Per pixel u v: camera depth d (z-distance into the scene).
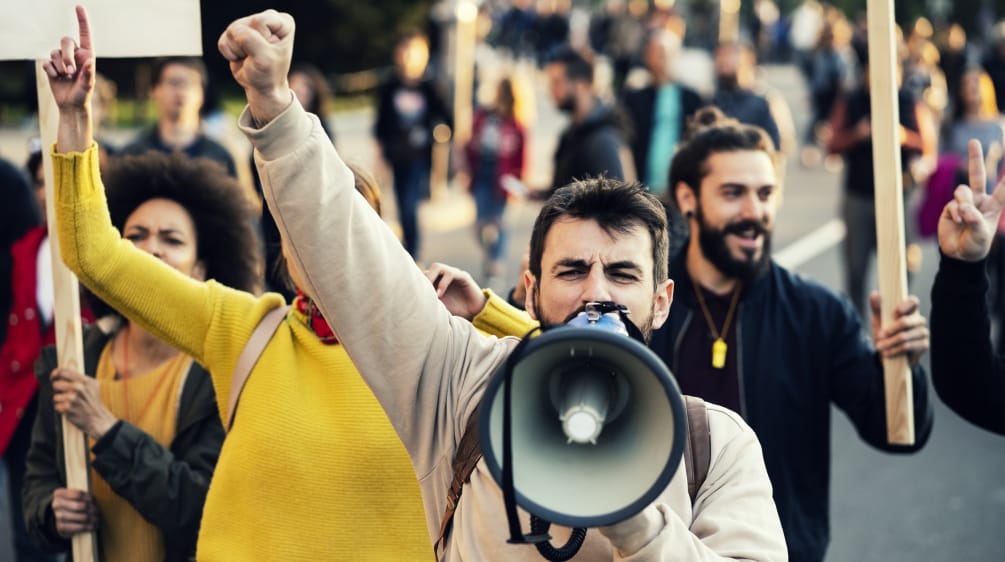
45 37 3.54
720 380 4.30
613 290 2.60
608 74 34.72
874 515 6.89
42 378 4.04
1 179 6.23
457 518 2.66
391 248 2.67
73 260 3.44
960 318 3.62
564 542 2.52
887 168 4.17
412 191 12.66
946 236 3.60
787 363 4.27
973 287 3.60
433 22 18.66
